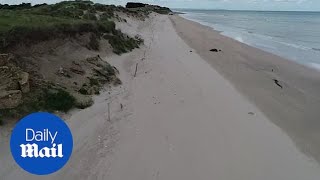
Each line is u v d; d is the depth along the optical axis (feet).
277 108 67.67
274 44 159.33
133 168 44.21
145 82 78.54
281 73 97.66
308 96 76.95
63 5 140.05
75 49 78.43
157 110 62.69
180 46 135.33
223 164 45.80
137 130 54.39
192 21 309.01
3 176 39.99
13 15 81.87
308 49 145.28
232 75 91.61
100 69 74.79
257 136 54.39
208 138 52.75
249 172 44.34
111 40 99.09
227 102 68.95
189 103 67.10
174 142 51.08
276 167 45.96
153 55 109.19
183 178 42.52
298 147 51.96
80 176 42.01
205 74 90.07
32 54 64.08
